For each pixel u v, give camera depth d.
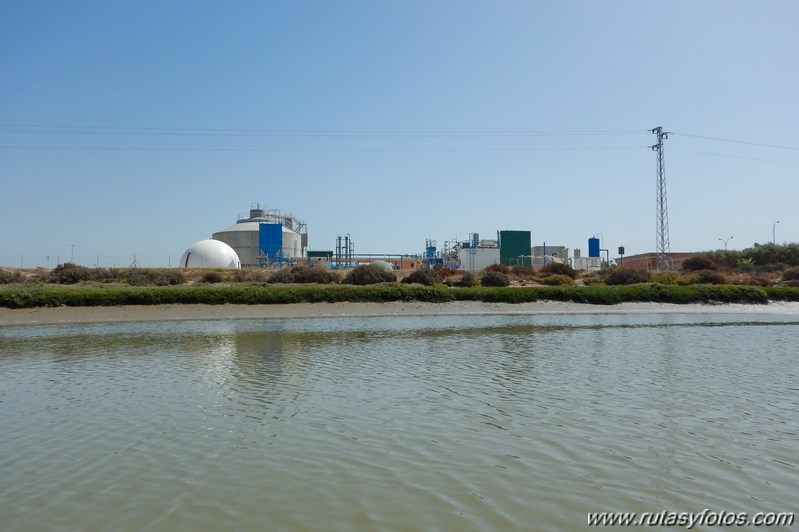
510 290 54.28
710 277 66.56
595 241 105.56
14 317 43.09
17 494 10.25
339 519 9.11
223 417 15.41
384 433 13.78
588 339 32.16
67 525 8.99
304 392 18.44
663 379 20.16
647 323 42.09
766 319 45.62
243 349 28.36
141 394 18.36
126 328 38.94
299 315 47.41
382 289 52.66
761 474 10.99
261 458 12.04
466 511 9.38
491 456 12.04
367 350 27.91
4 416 15.80
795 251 86.56
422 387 19.08
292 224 119.69
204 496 10.07
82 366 23.86
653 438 13.21
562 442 12.95
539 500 9.81
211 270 77.12
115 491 10.34
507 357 25.48
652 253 102.69
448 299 53.09
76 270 65.31
